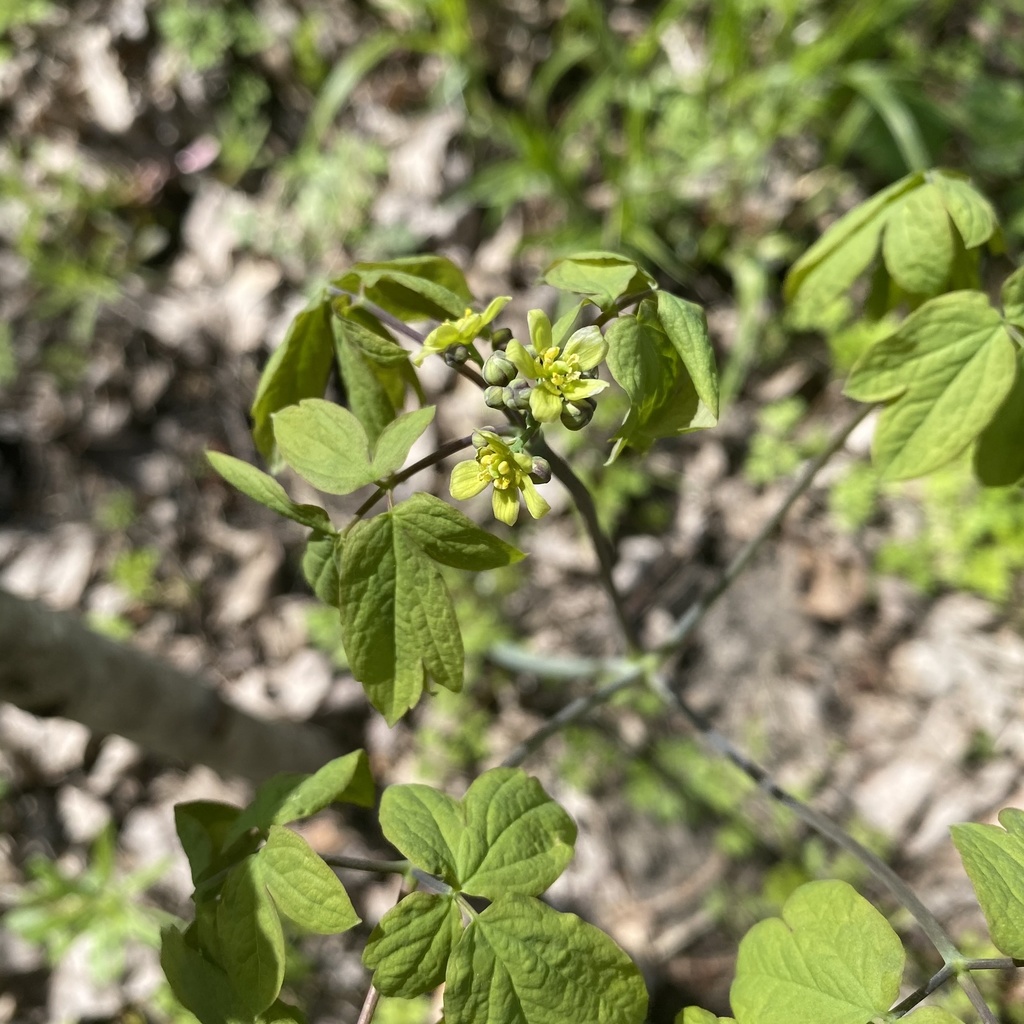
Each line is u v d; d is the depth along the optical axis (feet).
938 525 1.06
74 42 1.41
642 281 0.43
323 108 1.26
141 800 1.09
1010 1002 0.79
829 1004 0.38
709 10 1.34
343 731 1.10
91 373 1.30
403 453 0.39
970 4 1.30
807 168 1.26
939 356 0.43
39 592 1.20
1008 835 0.39
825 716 1.02
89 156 1.39
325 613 1.14
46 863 0.86
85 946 0.99
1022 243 1.15
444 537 0.39
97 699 0.65
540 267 1.27
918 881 0.91
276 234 1.34
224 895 0.40
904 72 1.21
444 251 1.30
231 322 1.31
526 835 0.40
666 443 1.19
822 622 1.07
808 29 1.28
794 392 1.17
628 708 1.05
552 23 1.37
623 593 1.13
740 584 1.11
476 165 1.33
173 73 1.40
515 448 0.41
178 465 1.28
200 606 1.20
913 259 0.47
